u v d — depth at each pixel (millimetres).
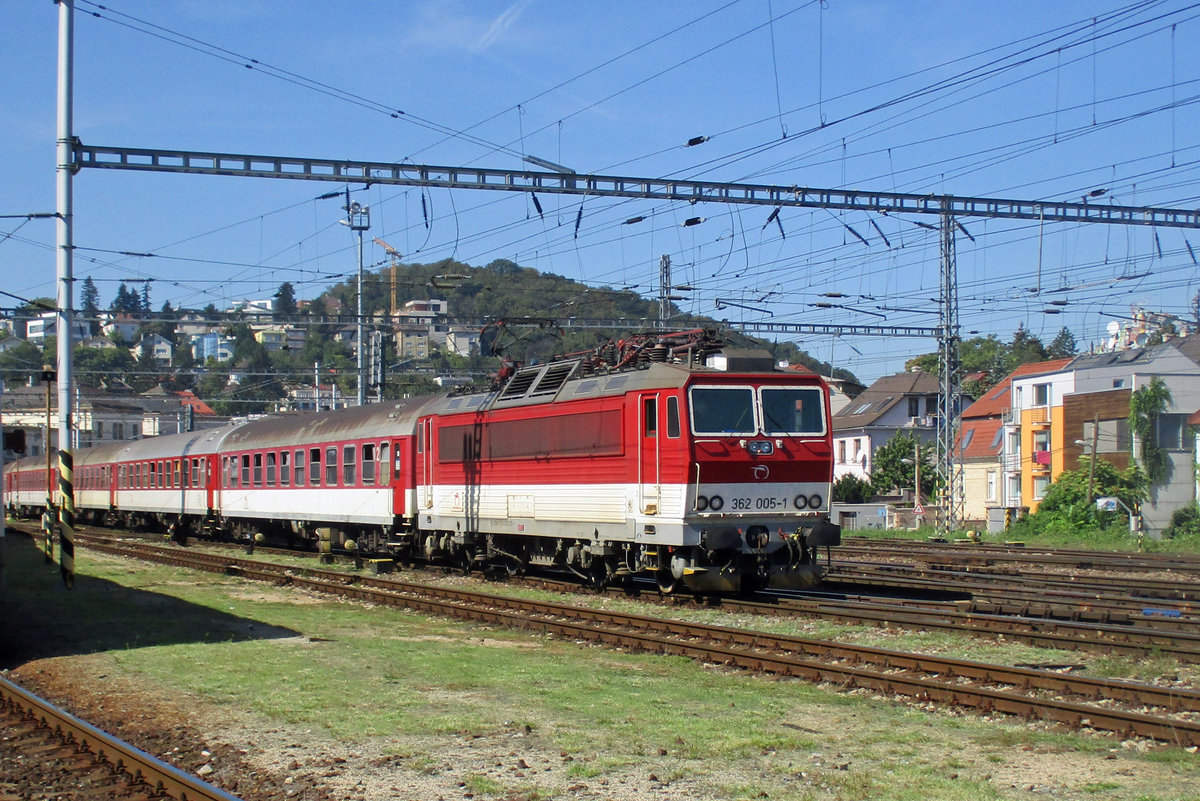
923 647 13758
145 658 13711
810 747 9234
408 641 15016
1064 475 44906
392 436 26375
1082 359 53094
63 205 21172
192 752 9375
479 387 24234
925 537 38906
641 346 19672
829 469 18828
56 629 16344
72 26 21219
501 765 8812
